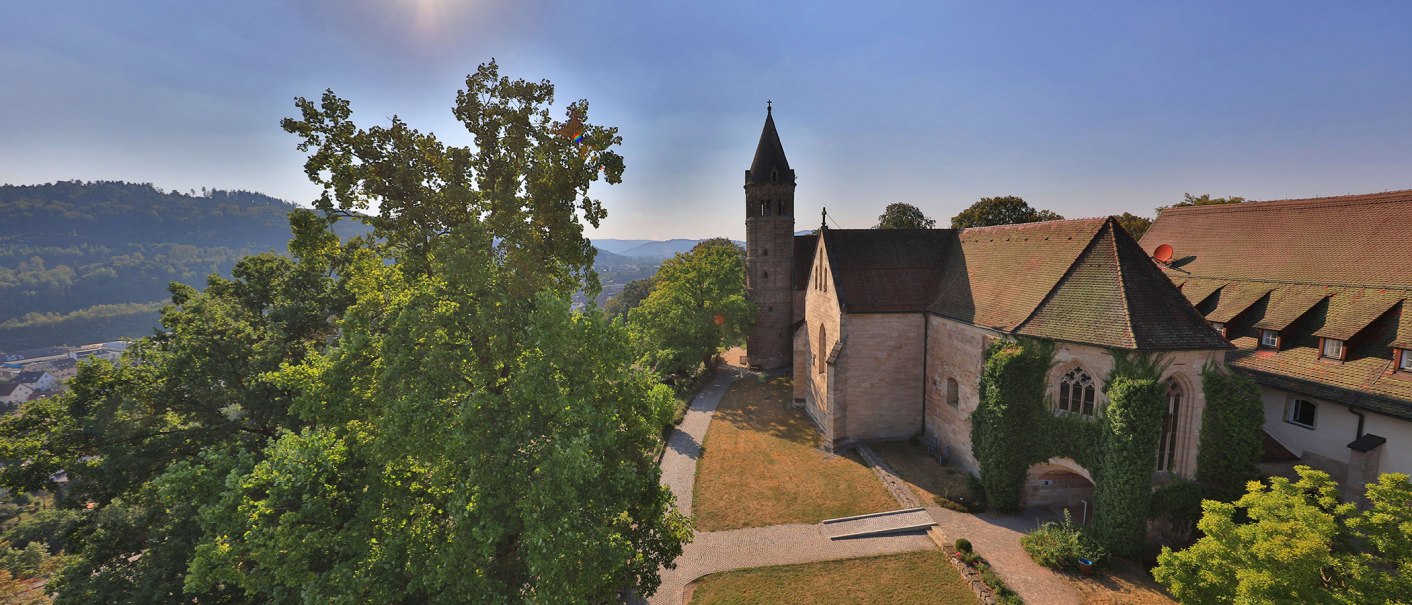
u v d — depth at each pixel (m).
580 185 20.23
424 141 18.36
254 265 29.56
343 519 16.73
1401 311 23.84
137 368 25.58
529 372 15.41
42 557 41.44
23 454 22.61
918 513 28.22
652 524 20.52
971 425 31.30
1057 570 23.11
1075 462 25.61
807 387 46.75
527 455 15.71
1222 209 37.31
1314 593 13.67
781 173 57.16
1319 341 26.28
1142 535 23.45
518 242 18.28
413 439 14.89
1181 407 23.92
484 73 18.03
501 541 17.89
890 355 37.22
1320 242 29.95
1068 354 25.56
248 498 15.16
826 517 28.61
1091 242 27.20
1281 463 25.80
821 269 41.53
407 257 18.45
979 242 36.72
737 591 23.12
